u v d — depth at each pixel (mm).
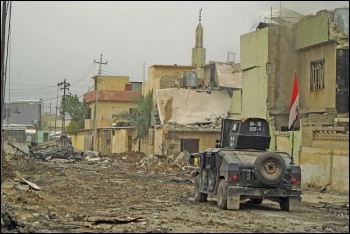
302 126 37500
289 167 22594
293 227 17609
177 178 39531
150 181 39219
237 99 52844
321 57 40625
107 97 94938
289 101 43875
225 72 65062
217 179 23516
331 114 37719
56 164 56125
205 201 25734
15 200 21594
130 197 27594
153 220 18828
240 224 18141
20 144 96125
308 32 41344
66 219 18562
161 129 61062
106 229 16375
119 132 80625
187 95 64062
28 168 45656
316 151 35375
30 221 17594
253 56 45969
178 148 59406
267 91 43781
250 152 23672
